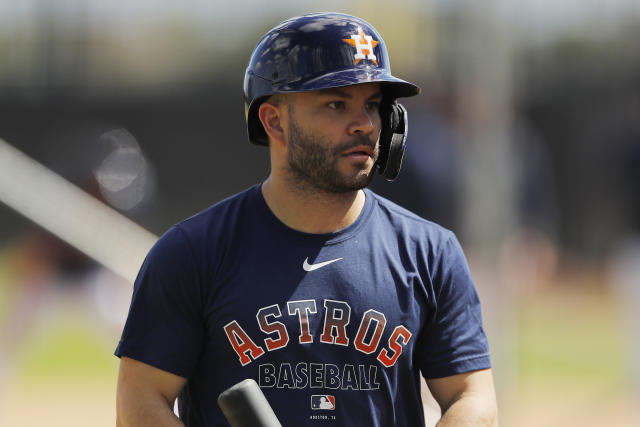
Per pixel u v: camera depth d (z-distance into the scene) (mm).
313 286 9398
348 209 9664
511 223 20734
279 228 9586
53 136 55781
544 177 24438
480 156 20297
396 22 44438
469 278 9930
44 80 55031
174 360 9430
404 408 9641
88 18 54312
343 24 9641
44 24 54000
